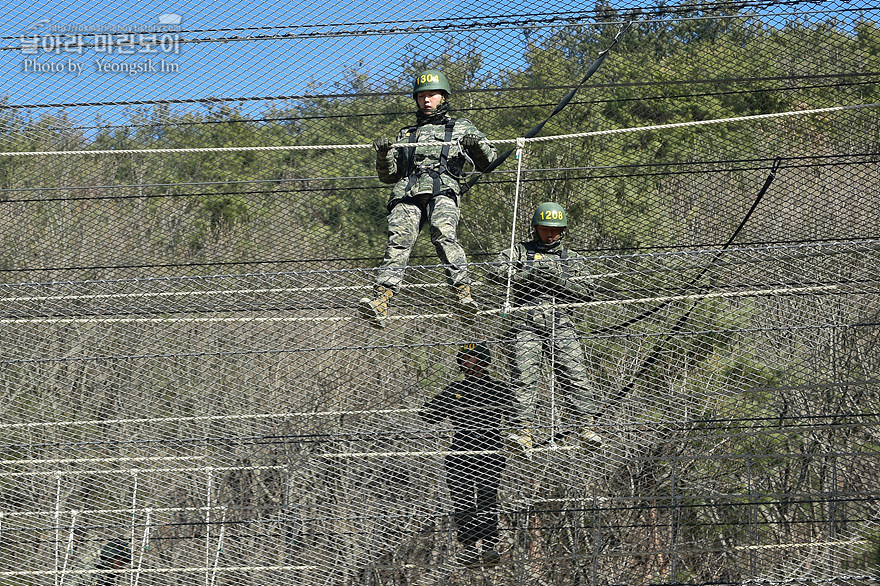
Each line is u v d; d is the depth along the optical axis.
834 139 19.56
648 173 19.73
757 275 17.14
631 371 16.62
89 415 16.95
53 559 16.92
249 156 19.97
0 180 19.75
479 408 16.36
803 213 19.42
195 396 16.92
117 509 16.95
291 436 16.36
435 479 16.67
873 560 17.44
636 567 17.28
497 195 19.97
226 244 19.66
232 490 17.17
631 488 17.05
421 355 16.64
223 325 17.06
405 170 17.33
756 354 16.88
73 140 19.92
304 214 19.78
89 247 19.66
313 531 16.97
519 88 19.83
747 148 19.70
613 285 17.03
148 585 17.00
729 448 17.34
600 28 19.83
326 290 17.14
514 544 16.89
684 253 16.67
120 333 17.16
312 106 19.98
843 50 19.61
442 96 17.58
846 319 16.91
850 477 17.67
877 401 17.38
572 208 19.75
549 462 16.58
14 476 16.92
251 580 16.94
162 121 19.97
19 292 17.78
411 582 17.06
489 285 16.61
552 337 16.44
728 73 19.84
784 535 17.72
